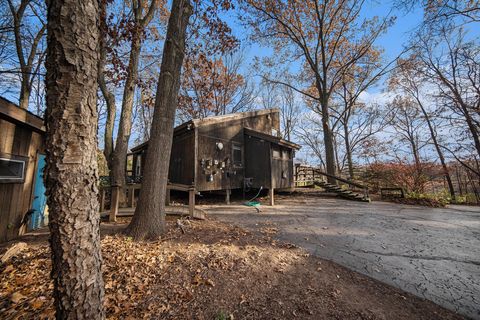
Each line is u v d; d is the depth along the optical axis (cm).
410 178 1281
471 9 865
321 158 2952
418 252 417
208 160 949
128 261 330
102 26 662
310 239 480
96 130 180
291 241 462
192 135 930
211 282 296
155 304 256
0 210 411
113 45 756
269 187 1009
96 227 177
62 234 156
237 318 241
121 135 802
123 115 816
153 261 335
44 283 279
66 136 157
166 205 661
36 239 436
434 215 746
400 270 349
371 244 457
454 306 266
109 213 560
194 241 416
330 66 1809
